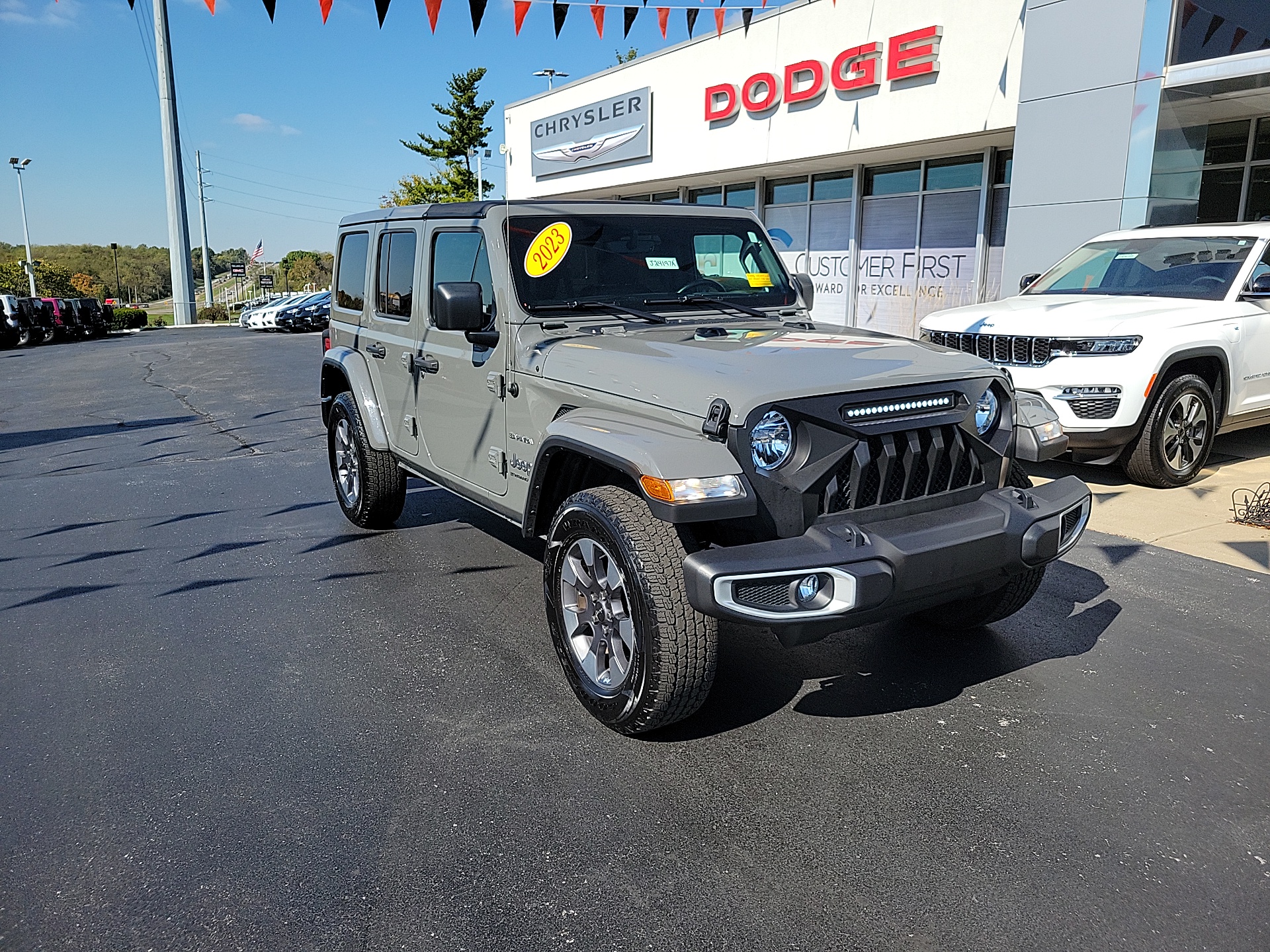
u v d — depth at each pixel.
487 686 3.68
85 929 2.31
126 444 9.45
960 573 3.00
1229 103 9.23
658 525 3.04
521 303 3.96
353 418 5.56
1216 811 2.77
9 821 2.79
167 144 41.34
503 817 2.78
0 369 19.19
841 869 2.52
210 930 2.31
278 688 3.68
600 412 3.41
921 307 14.41
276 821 2.77
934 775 2.99
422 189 47.06
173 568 5.22
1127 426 6.10
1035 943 2.23
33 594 4.84
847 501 3.06
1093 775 2.97
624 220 4.30
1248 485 6.47
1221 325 6.45
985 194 13.07
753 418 2.86
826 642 4.05
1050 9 9.56
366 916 2.35
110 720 3.43
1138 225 9.12
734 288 4.52
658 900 2.40
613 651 3.25
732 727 3.31
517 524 4.10
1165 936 2.25
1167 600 4.45
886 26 12.62
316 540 5.71
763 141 14.95
